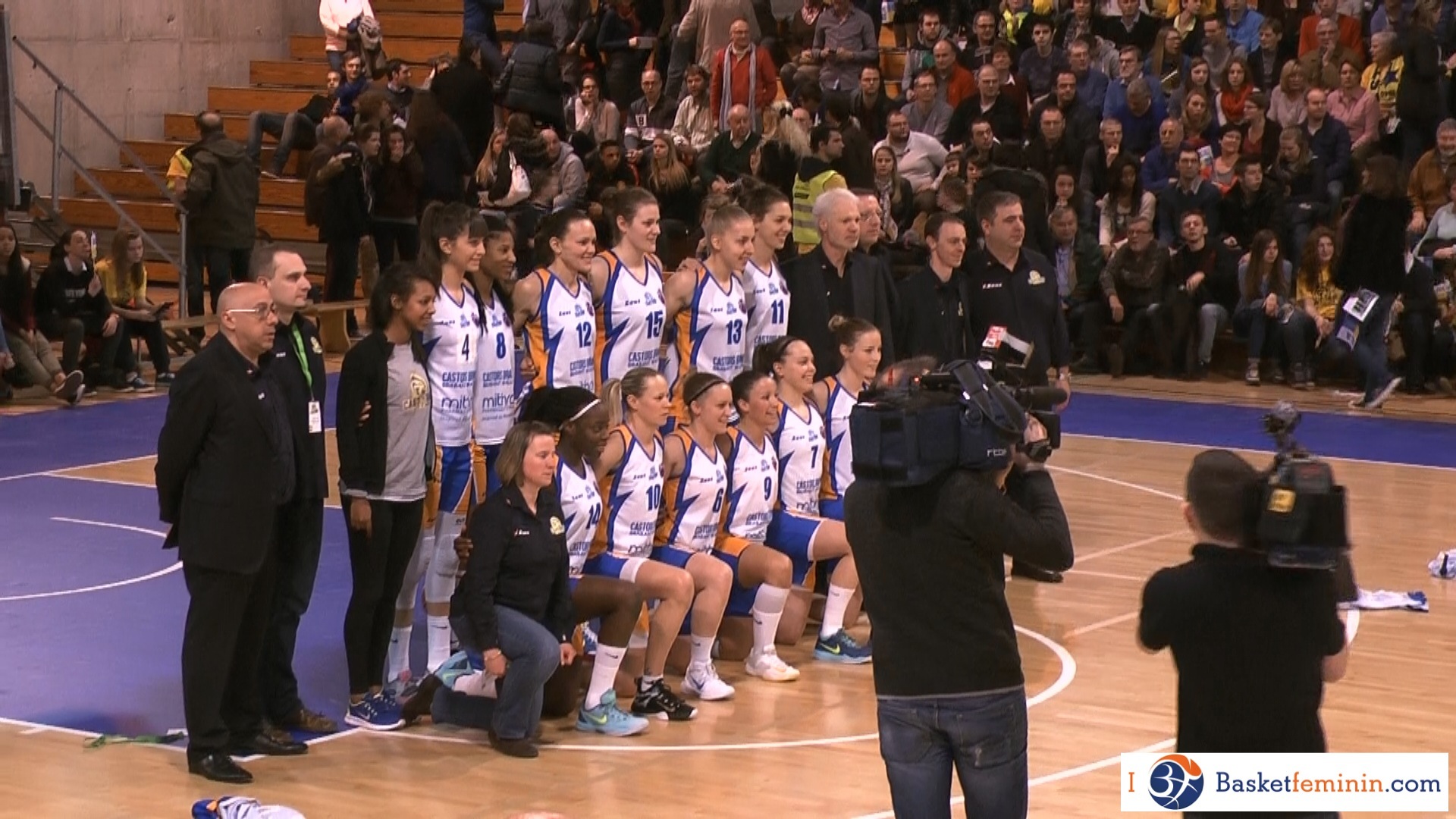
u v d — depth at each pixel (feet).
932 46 65.36
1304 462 14.76
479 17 73.31
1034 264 33.12
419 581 27.20
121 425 50.65
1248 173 56.75
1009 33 65.51
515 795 23.09
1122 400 54.39
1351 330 52.34
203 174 61.11
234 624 23.50
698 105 63.62
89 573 34.94
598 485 26.76
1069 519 39.78
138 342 60.18
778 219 30.68
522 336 29.27
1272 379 56.59
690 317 30.35
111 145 73.31
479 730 25.89
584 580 26.14
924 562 16.14
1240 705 14.89
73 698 27.20
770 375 29.94
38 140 70.44
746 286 30.76
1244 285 56.13
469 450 27.35
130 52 73.77
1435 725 26.14
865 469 16.11
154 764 24.25
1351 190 57.31
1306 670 14.89
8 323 52.90
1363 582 34.32
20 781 23.48
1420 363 53.98
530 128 60.75
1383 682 28.25
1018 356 17.90
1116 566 35.63
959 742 16.30
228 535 23.06
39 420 51.13
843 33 66.08
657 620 26.43
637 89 71.05
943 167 58.70
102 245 71.10
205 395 22.89
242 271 63.10
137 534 38.24
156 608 32.50
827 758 24.71
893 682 16.42
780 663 28.76
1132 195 58.03
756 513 29.12
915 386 16.61
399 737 25.57
